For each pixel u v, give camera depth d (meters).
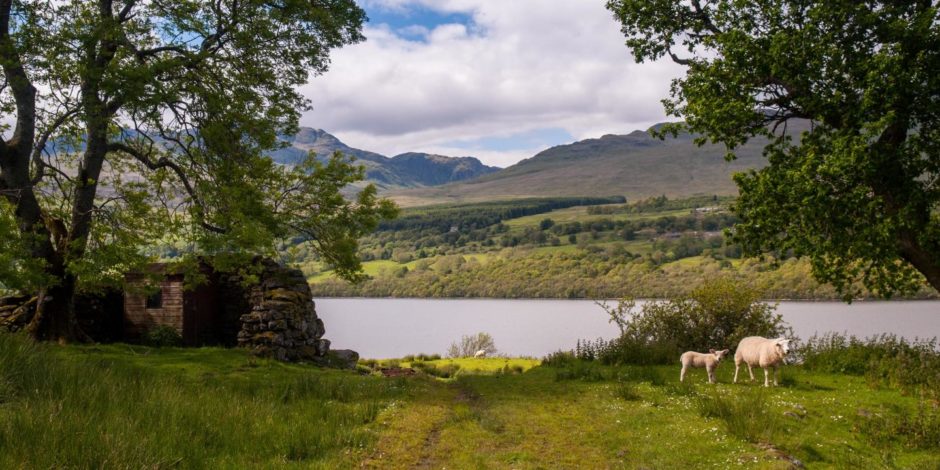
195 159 22.66
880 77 15.10
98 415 9.71
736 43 17.55
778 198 16.78
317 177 22.62
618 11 21.00
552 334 94.50
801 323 92.06
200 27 20.19
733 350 21.33
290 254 22.98
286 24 23.05
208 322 27.03
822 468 9.40
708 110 18.02
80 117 18.25
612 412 13.01
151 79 18.19
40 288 20.17
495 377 21.42
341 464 9.07
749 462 9.32
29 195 20.16
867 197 16.05
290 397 14.21
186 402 11.46
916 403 13.09
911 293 17.56
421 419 12.44
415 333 100.06
